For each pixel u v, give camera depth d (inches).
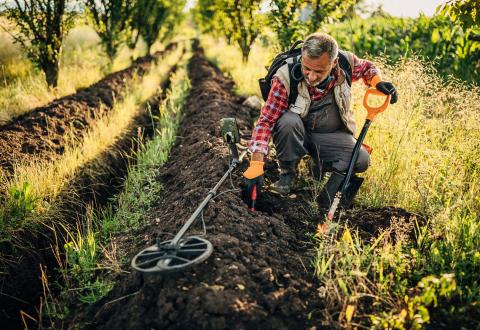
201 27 1184.2
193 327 96.0
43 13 332.8
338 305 105.0
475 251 115.3
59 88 338.3
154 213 169.5
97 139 226.8
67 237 163.3
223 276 106.7
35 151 208.1
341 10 295.0
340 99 137.9
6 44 433.1
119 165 230.7
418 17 406.6
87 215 175.6
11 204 154.6
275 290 107.3
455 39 325.1
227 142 141.6
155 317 101.0
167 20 900.6
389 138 177.0
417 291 106.3
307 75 122.7
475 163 160.1
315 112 141.3
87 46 598.5
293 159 144.0
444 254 118.4
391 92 131.6
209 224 131.6
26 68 388.5
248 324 96.4
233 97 333.1
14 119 259.3
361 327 99.8
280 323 99.0
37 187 169.2
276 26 295.3
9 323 127.6
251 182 132.5
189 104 327.9
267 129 134.5
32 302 135.8
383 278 109.8
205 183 160.2
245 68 432.5
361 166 143.9
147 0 592.4
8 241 144.6
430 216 142.8
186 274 107.3
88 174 199.9
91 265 136.0
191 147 215.2
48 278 145.9
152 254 106.9
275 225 134.5
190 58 756.6
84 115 267.9
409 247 126.0
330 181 144.9
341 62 136.0
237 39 499.2
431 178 158.6
